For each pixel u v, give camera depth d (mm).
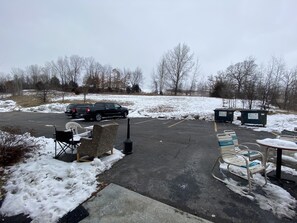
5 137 4695
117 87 51219
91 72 54000
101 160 4941
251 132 10203
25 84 52969
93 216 2768
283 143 3932
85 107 14656
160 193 3434
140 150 6180
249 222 2688
